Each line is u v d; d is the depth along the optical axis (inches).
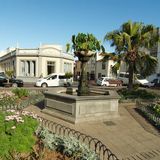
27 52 1283.2
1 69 1814.7
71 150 174.9
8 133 179.8
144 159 213.6
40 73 1262.3
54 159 168.1
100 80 1261.1
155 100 566.3
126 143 255.6
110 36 624.1
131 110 443.2
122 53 612.1
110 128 310.5
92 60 1868.8
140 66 625.0
